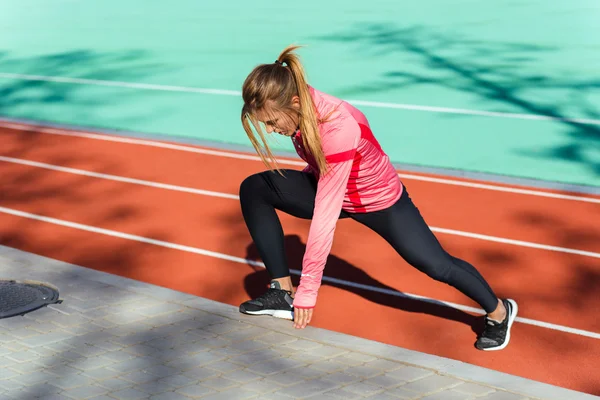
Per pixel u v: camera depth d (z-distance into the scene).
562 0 18.70
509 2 18.83
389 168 4.34
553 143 9.18
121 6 20.30
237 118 10.49
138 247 6.45
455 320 5.21
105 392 4.14
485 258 6.16
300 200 4.77
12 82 12.90
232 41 15.34
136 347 4.65
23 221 7.09
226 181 8.02
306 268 4.22
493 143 9.21
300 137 4.12
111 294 5.40
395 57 13.55
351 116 4.01
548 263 6.05
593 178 8.03
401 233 4.41
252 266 6.07
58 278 5.67
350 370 4.43
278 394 4.15
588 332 5.05
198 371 4.38
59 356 4.53
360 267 6.01
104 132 9.95
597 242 6.43
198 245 6.48
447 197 7.47
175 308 5.19
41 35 16.73
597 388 4.43
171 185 7.93
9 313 5.06
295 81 3.91
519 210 7.12
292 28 16.38
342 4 19.33
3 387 4.18
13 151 9.27
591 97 10.99
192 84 12.33
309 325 5.06
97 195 7.71
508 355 4.79
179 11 19.19
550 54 13.52
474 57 13.43
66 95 11.98
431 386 4.27
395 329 5.09
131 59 14.22
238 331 4.88
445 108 10.65
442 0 19.42
